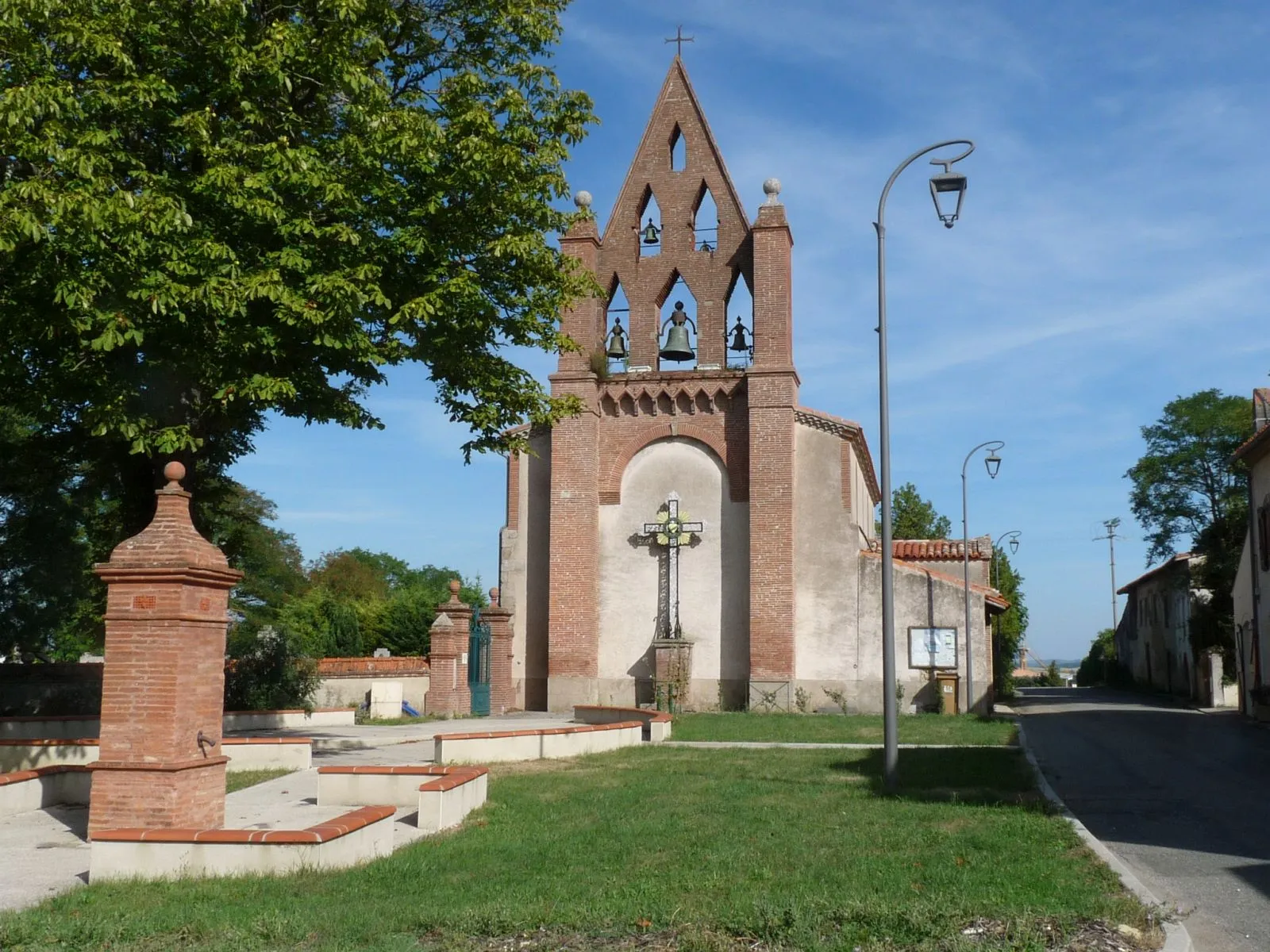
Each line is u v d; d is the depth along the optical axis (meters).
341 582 71.00
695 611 33.75
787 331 34.03
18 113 12.91
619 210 35.94
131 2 13.99
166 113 14.45
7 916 8.59
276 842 10.34
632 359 35.31
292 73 15.03
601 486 34.84
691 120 35.97
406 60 17.27
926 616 33.12
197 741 11.25
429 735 24.80
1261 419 34.88
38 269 13.27
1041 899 8.47
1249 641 34.31
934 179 16.59
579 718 30.08
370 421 16.34
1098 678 83.12
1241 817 13.59
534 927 8.03
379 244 15.38
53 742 17.81
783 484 32.94
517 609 35.50
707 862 10.28
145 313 13.66
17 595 29.19
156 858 10.34
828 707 32.59
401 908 8.71
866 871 9.68
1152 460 56.97
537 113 17.62
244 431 23.33
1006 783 16.09
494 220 16.44
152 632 11.06
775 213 34.25
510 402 17.69
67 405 17.20
